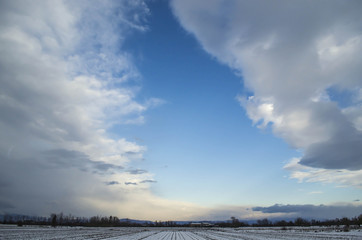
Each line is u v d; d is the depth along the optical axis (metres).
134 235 69.56
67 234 63.06
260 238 55.66
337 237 54.53
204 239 56.38
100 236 59.72
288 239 50.66
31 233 61.50
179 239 57.03
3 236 49.38
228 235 72.38
